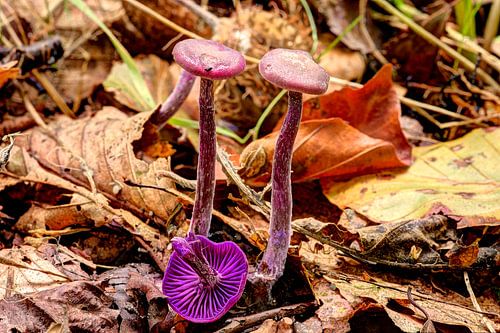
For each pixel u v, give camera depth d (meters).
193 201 0.41
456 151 0.46
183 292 0.37
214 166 0.37
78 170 0.43
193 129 0.48
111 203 0.42
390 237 0.40
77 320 0.36
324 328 0.37
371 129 0.47
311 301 0.38
